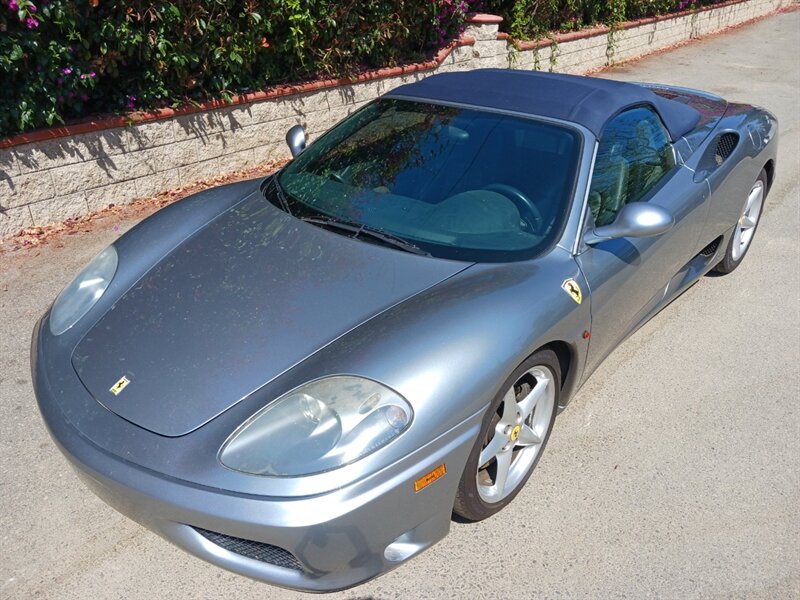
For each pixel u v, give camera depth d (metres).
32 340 2.80
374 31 6.97
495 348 2.35
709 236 4.05
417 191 3.04
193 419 2.19
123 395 2.30
